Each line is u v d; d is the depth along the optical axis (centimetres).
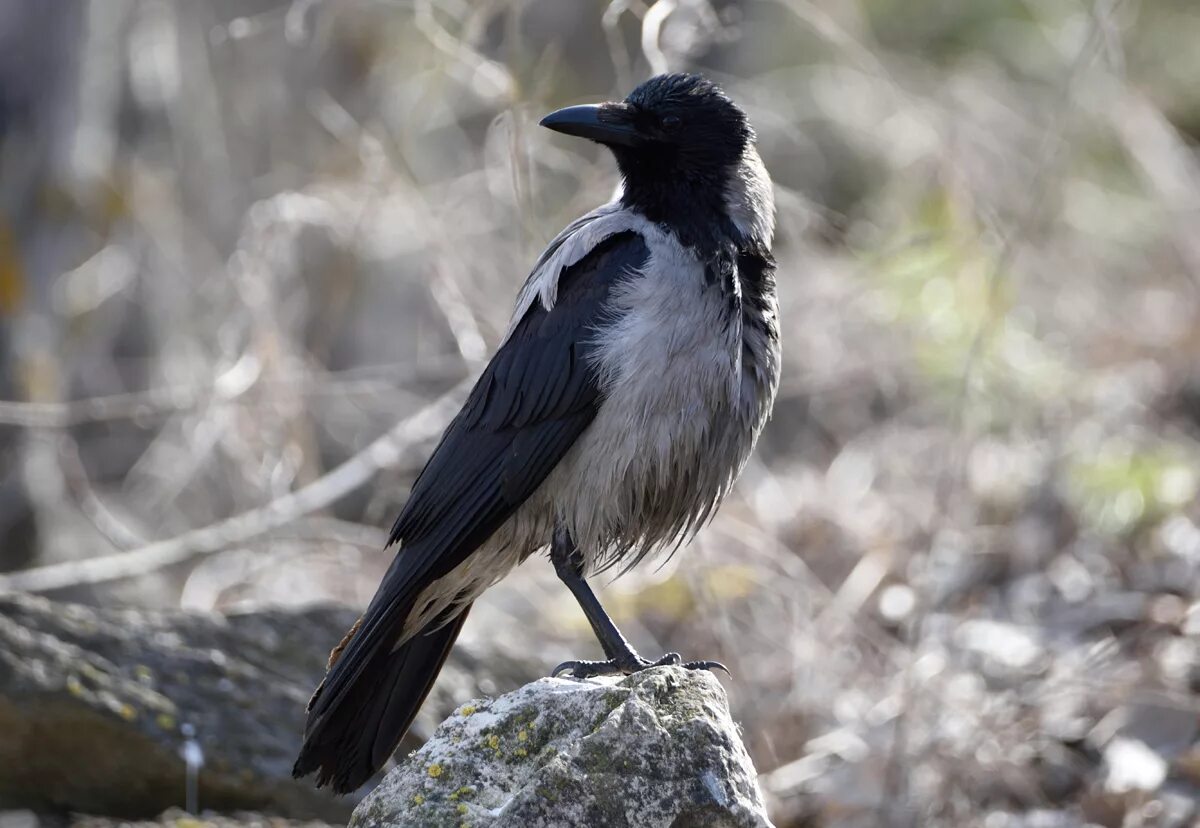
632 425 723
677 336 723
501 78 1062
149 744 820
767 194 785
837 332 1363
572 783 556
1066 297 1407
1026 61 1819
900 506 1187
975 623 1075
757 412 760
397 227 1330
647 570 1172
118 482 1538
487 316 1186
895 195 1499
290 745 850
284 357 1281
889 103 1484
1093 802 907
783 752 1008
